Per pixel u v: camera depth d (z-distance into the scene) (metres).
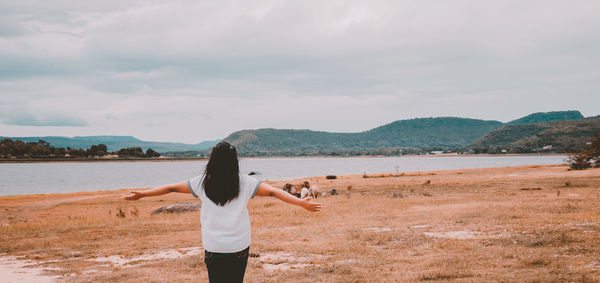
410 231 12.23
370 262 8.36
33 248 11.52
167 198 37.78
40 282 7.44
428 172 69.69
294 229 13.66
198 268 8.32
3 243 12.38
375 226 13.70
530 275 6.74
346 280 6.95
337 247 10.10
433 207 18.69
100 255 10.15
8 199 39.28
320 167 182.62
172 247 11.03
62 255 10.29
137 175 125.12
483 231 11.58
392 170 132.38
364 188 38.59
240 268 3.06
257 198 30.58
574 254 8.15
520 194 24.00
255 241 11.36
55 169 186.62
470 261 8.05
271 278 7.23
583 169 51.03
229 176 2.97
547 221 12.47
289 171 136.75
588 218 12.52
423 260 8.35
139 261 9.22
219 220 2.98
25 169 186.00
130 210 24.89
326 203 23.64
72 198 38.22
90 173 141.88
